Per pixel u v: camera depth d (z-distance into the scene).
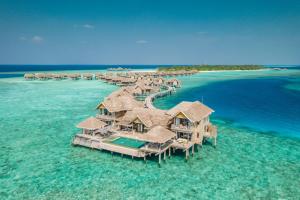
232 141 39.12
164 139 30.56
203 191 25.05
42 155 33.09
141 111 38.97
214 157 33.03
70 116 53.69
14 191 24.50
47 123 48.16
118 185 25.89
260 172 29.00
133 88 80.25
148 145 31.80
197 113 35.12
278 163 31.38
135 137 33.97
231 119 52.53
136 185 25.95
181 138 34.47
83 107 63.09
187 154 31.89
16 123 47.91
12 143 37.28
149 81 104.50
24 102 69.12
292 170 29.53
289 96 84.81
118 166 30.19
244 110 61.44
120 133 37.22
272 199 23.81
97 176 27.67
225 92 95.19
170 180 27.08
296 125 47.88
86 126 35.56
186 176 27.98
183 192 24.83
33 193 24.20
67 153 33.84
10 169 29.00
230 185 26.19
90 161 31.47
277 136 41.66
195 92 95.06
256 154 34.12
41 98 75.81
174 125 34.88
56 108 61.66
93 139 34.56
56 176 27.56
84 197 23.64
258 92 95.12
